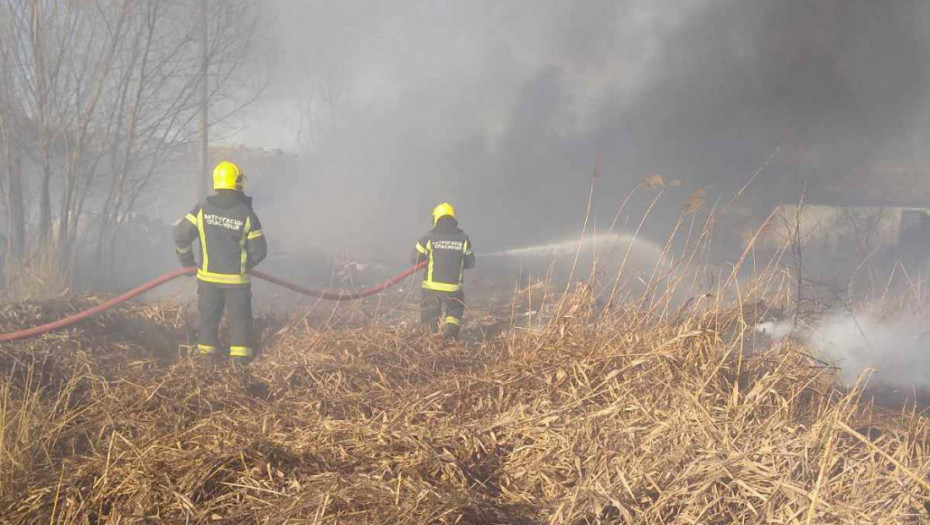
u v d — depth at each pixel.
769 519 3.18
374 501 3.18
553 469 3.71
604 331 5.45
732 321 5.80
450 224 7.07
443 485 3.44
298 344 6.10
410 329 6.54
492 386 4.86
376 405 4.79
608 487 3.41
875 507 3.28
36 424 4.02
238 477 3.45
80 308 6.43
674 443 3.78
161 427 4.25
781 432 3.90
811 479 3.46
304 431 4.09
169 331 6.71
